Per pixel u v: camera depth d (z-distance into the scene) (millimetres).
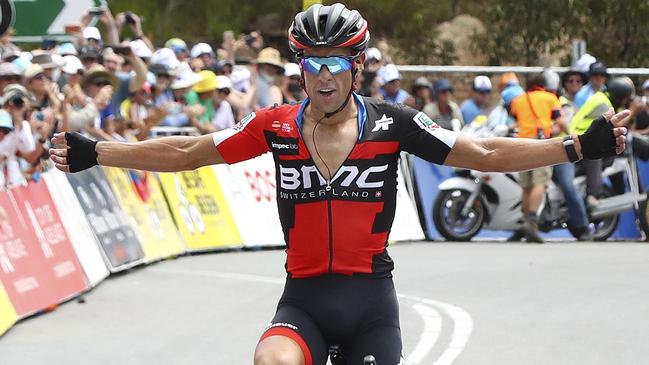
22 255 21234
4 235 20641
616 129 10359
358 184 10594
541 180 33469
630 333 19844
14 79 24625
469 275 26562
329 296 10633
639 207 35219
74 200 24656
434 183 34906
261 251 31891
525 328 20312
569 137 10461
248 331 19812
